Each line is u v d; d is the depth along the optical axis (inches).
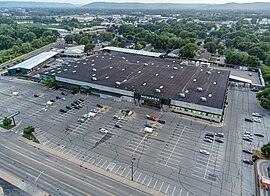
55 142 3036.4
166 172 2527.1
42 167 2573.8
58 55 7647.6
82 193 2229.3
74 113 3821.4
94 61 5979.3
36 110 3922.2
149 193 2241.6
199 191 2272.4
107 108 3998.5
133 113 3821.4
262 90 4658.0
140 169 2564.0
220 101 3710.6
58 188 2283.5
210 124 3528.5
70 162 2662.4
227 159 2748.5
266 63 6766.7
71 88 4753.9
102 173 2495.1
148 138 3149.6
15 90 4813.0
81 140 3088.1
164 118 3678.6
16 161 2659.9
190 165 2645.2
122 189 2287.2
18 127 3380.9
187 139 3137.3
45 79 5132.9
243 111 3998.5
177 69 5339.6
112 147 2945.4
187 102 3700.8
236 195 2229.3
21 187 2289.6
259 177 2420.0
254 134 3275.1
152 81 4569.4
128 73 5032.0
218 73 5088.6
